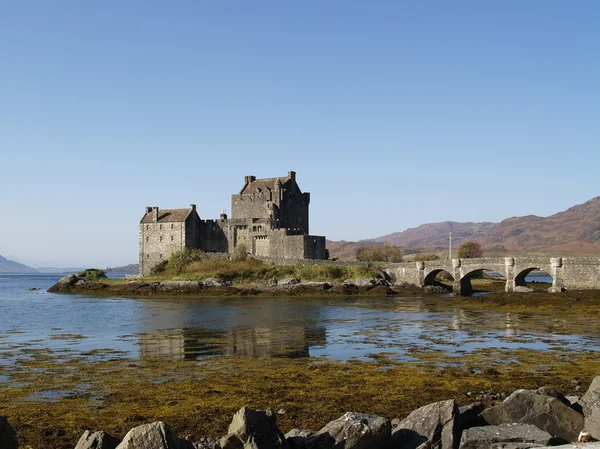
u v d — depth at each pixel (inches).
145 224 6205.7
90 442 699.4
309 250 5659.5
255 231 5984.3
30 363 1531.7
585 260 3639.3
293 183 6476.4
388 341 1913.1
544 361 1504.7
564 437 773.9
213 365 1488.7
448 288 4781.0
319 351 1716.3
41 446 851.4
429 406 807.7
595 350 1689.2
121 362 1541.6
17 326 2481.5
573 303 2967.5
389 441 756.0
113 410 1045.8
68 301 4188.0
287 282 4845.0
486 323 2415.1
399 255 7711.6
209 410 1034.7
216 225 6195.9
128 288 5054.1
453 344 1830.7
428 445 742.5
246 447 682.2
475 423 812.0
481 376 1307.8
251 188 6368.1
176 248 6048.2
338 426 751.1
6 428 692.7
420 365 1460.4
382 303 3604.8
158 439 666.8
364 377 1311.5
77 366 1483.8
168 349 1780.3
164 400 1114.1
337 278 4938.5
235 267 5413.4
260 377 1323.8
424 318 2655.0
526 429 740.7
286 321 2583.7
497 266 4069.9
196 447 764.6
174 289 4864.7
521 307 3034.0
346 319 2645.2
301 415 992.9
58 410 1048.8
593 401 776.9
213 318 2758.4
